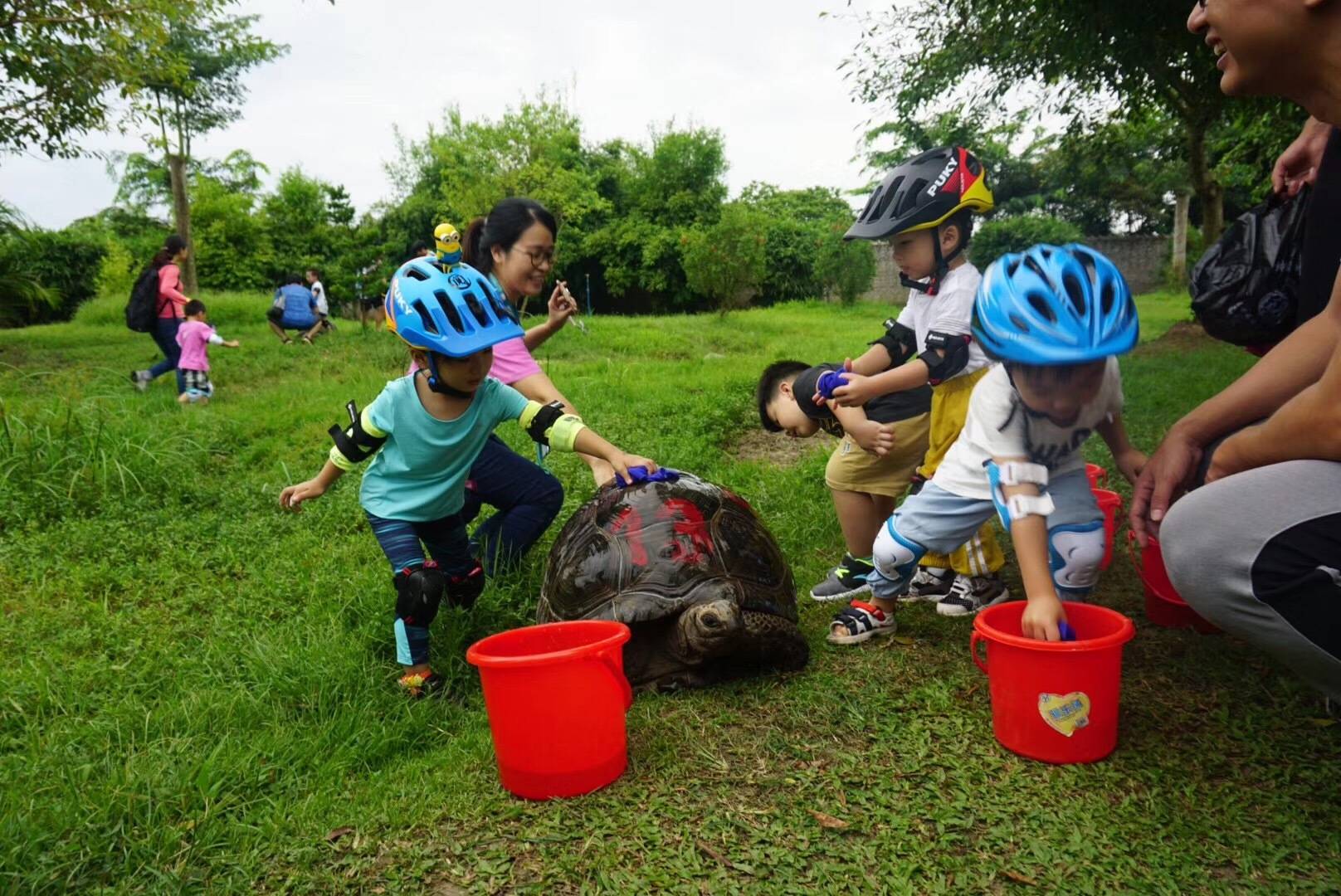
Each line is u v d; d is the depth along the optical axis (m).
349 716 2.67
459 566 3.32
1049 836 2.04
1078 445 2.50
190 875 2.03
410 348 2.88
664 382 8.79
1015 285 2.14
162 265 9.10
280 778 2.43
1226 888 1.84
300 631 3.30
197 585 3.90
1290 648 1.87
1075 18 8.28
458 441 2.98
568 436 3.11
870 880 1.92
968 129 12.23
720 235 19.06
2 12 10.12
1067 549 2.62
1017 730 2.35
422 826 2.21
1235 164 15.38
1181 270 28.12
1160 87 9.74
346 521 4.63
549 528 4.15
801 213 33.66
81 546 4.27
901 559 2.97
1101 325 2.07
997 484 2.48
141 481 5.12
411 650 2.89
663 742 2.54
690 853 2.03
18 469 5.00
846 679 2.89
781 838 2.08
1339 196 2.10
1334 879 1.84
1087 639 2.53
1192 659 2.87
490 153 24.92
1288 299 2.69
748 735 2.56
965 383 3.24
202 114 22.41
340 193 34.75
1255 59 1.76
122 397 7.20
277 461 5.80
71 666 3.08
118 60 11.18
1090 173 17.25
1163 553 2.03
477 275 2.86
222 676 2.99
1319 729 2.40
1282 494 1.77
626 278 28.11
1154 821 2.06
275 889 2.02
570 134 25.97
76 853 2.08
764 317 19.77
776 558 3.09
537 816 2.22
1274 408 2.10
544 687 2.22
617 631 2.45
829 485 3.64
